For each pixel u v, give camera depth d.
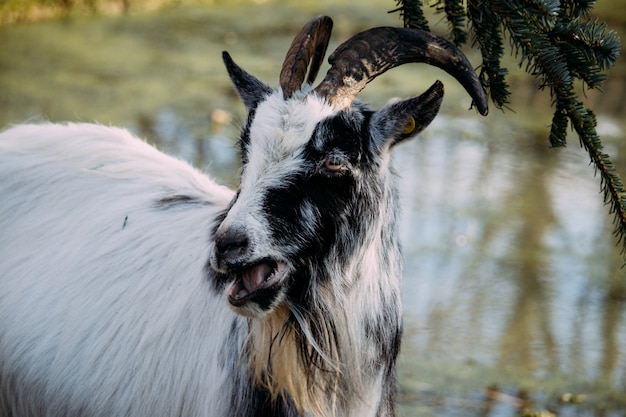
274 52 23.72
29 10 24.77
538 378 11.45
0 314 7.76
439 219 15.39
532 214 15.82
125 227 7.73
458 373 11.44
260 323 6.79
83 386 7.37
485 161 17.92
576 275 14.00
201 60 22.88
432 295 13.25
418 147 18.45
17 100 19.06
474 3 7.34
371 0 29.36
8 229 8.02
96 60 22.17
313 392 6.90
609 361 11.91
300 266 6.59
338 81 6.68
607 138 19.19
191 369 7.09
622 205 7.29
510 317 12.81
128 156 8.30
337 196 6.61
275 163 6.51
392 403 7.58
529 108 20.81
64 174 8.10
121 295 7.45
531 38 6.94
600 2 27.72
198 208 7.77
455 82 22.45
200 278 7.21
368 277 6.97
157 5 27.06
